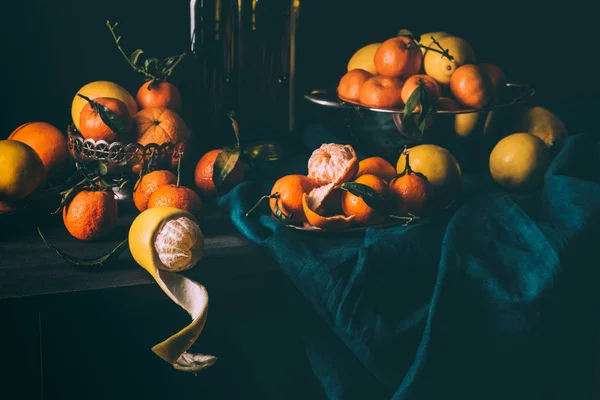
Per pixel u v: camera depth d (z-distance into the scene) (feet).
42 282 3.25
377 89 4.06
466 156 4.32
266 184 4.15
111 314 3.41
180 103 4.24
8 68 4.57
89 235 3.63
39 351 3.33
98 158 3.83
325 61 5.19
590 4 5.36
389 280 3.49
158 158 3.91
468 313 3.48
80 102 4.01
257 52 4.52
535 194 4.14
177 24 4.82
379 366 3.45
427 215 3.85
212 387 3.86
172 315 3.71
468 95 4.02
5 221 3.68
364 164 3.88
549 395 3.73
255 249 3.68
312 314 3.77
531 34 5.42
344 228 3.64
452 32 5.35
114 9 4.67
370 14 5.18
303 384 3.98
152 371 3.74
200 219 3.68
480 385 3.56
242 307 3.79
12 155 3.55
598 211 3.66
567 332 3.66
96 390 3.63
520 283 3.47
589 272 3.67
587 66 5.44
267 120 4.67
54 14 4.57
